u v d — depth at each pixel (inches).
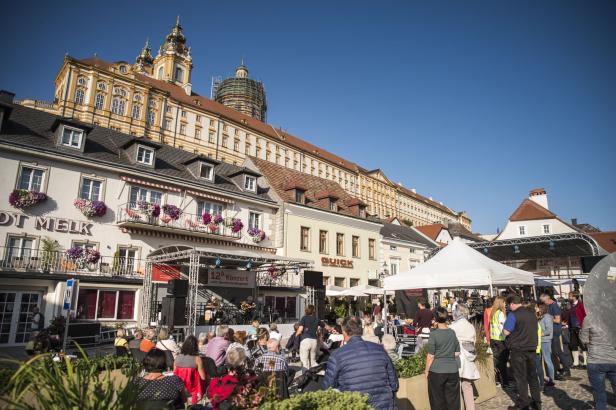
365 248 1338.6
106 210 796.6
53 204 738.2
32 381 127.6
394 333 681.6
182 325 623.8
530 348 279.4
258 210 1071.6
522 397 278.2
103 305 740.7
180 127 2487.7
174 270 827.4
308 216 1167.0
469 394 269.1
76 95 2117.4
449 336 235.1
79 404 125.0
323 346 416.5
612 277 139.4
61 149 769.6
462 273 456.4
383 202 3865.7
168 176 884.6
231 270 887.7
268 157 2967.5
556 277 1201.4
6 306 658.2
